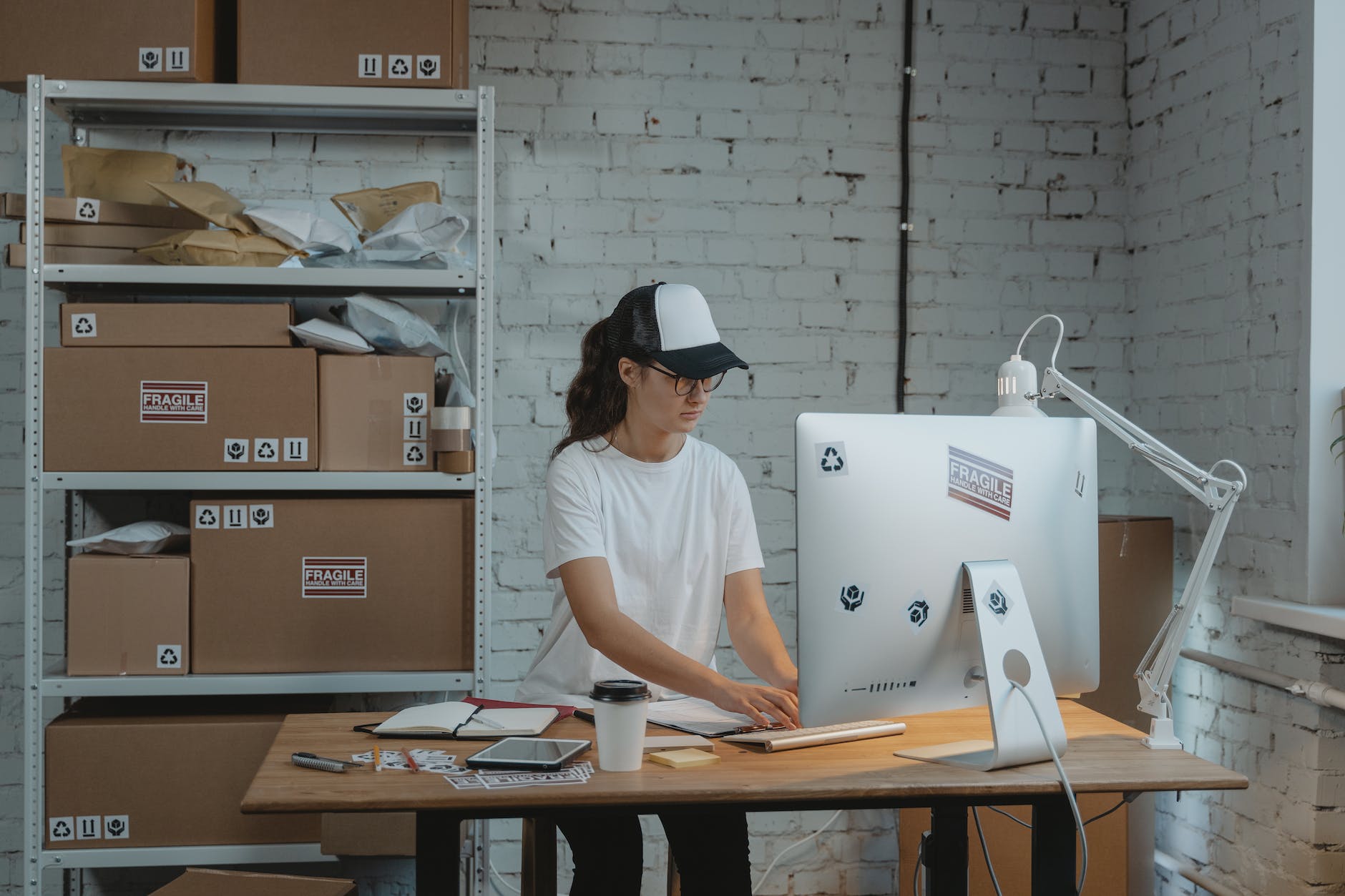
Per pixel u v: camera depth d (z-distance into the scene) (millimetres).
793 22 2994
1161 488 2965
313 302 2773
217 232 2434
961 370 3066
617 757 1441
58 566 2807
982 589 1504
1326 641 2348
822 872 3016
